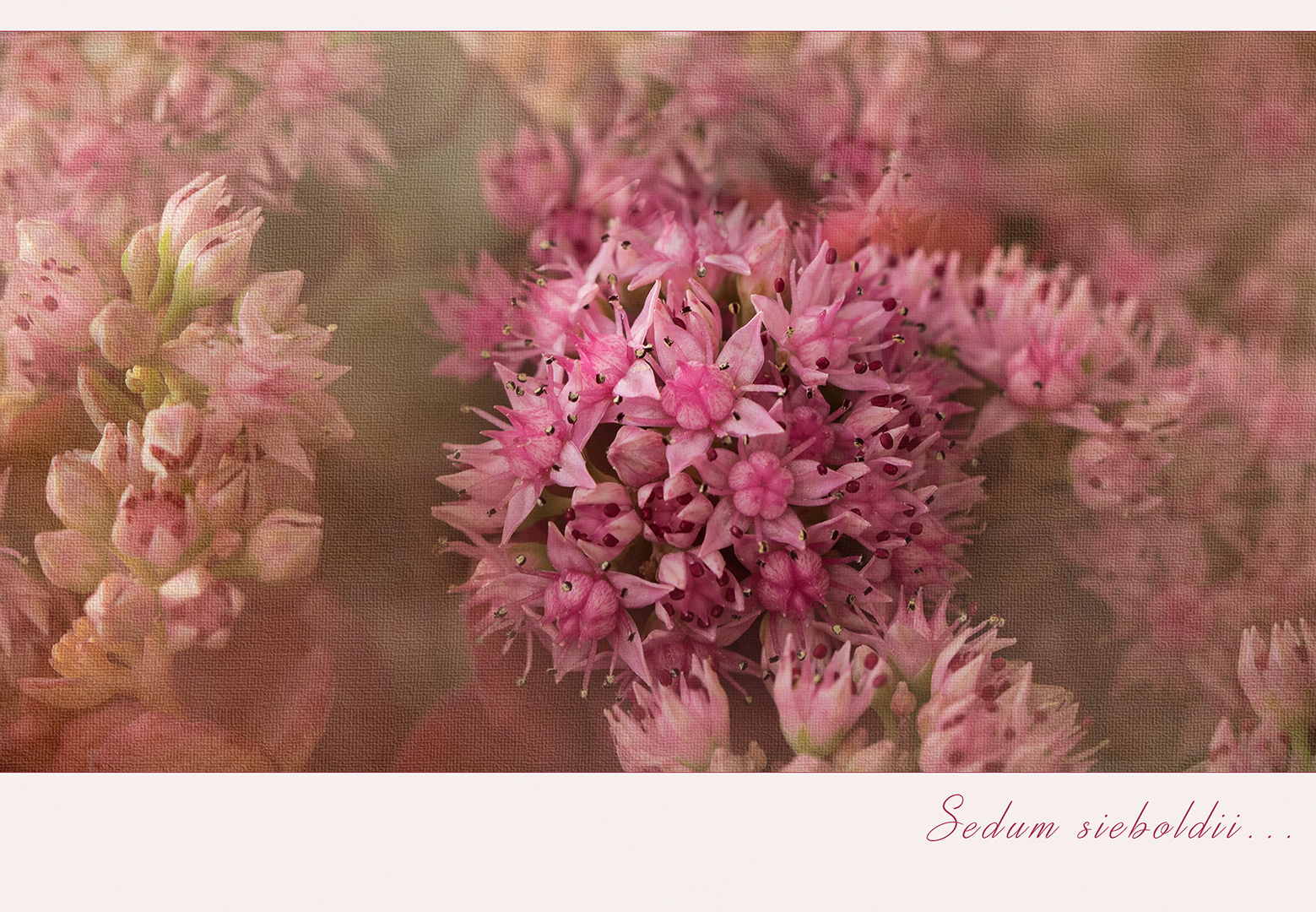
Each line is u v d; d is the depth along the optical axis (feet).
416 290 0.63
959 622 0.62
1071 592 0.62
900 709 0.61
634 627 0.60
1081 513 0.62
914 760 0.61
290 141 0.63
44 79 0.63
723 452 0.59
